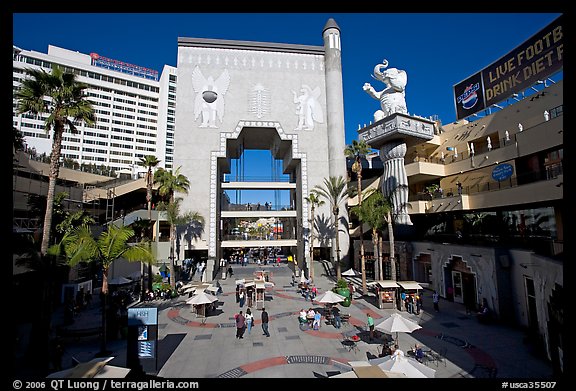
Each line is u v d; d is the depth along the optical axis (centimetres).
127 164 12012
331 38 4862
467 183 3209
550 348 1316
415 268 3120
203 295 2106
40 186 2895
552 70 2492
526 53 2739
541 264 1425
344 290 2617
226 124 4488
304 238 4438
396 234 3538
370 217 2834
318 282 3722
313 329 1900
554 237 2141
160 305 2584
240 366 1388
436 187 3484
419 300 2225
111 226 1620
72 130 1822
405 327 1384
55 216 2242
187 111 4431
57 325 1989
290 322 2062
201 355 1522
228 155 4819
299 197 4662
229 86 4572
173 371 1344
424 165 3406
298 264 4647
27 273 2033
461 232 2984
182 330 1923
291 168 5278
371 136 3766
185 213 3956
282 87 4712
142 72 13588
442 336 1705
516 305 1867
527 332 1708
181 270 4047
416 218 3728
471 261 2209
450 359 1404
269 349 1590
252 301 2595
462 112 3522
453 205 3014
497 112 2956
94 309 2378
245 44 4697
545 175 2283
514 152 2544
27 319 2027
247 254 7150
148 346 1324
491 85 3142
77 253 1474
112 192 4250
